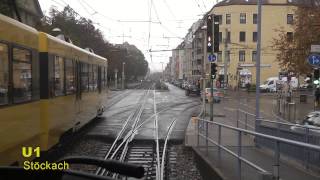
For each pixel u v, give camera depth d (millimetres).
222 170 11766
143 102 50812
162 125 27609
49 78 13711
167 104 48312
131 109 39906
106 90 30609
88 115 22656
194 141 19516
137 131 24219
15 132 10383
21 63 10992
